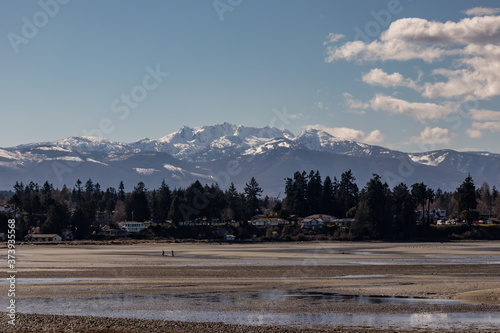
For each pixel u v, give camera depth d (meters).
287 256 182.38
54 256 180.12
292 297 91.81
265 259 167.62
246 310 80.94
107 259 166.38
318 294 94.81
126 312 79.56
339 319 75.06
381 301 87.88
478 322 73.12
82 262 154.50
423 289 99.88
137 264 147.88
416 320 74.38
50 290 98.44
